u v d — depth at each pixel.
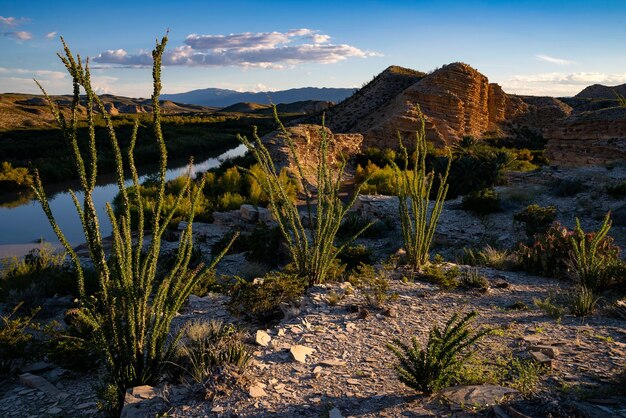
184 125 102.94
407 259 10.30
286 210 8.63
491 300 7.96
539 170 23.81
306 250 8.64
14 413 6.00
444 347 4.53
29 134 72.62
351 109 73.38
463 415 3.86
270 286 7.53
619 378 4.38
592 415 3.54
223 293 9.52
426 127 52.62
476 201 17.73
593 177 20.33
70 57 4.47
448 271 9.38
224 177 27.58
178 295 5.31
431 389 4.39
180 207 21.70
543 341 5.64
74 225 25.27
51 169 42.38
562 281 9.39
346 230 17.48
